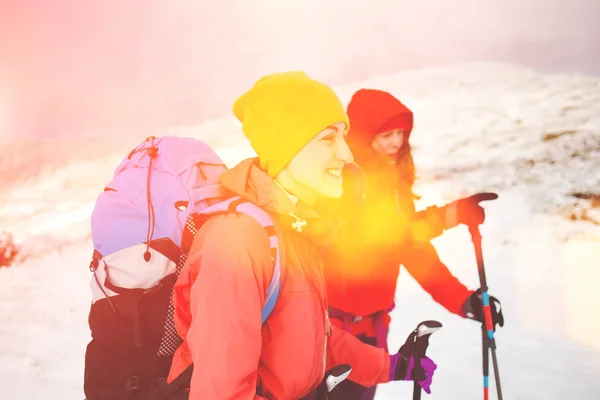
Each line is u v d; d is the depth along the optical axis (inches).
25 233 398.3
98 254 64.3
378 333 94.2
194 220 56.3
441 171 466.0
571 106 613.0
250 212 52.2
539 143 506.0
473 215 97.6
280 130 53.6
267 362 53.3
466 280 244.7
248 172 55.0
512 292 224.5
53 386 162.9
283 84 54.6
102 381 59.7
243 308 48.4
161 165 67.8
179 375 55.4
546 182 414.3
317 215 55.4
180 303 55.2
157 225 63.6
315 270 55.8
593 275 241.8
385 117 98.4
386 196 93.3
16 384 165.0
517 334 178.9
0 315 237.3
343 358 69.7
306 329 52.9
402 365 71.1
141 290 60.2
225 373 47.3
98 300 60.5
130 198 64.6
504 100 680.4
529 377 148.2
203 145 73.9
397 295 224.1
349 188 87.3
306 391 55.6
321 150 55.0
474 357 161.9
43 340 204.4
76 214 447.5
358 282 90.2
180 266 61.7
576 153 469.1
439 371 153.0
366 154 97.5
